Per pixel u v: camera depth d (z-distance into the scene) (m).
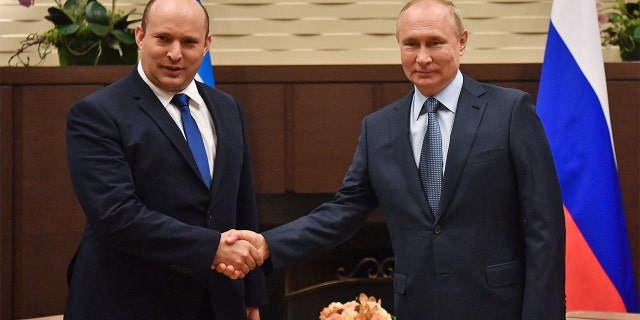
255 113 4.01
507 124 2.32
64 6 4.01
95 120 2.37
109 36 3.98
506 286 2.28
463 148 2.32
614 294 3.47
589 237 3.50
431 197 2.36
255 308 2.68
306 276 4.42
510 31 4.55
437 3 2.39
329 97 4.00
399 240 2.40
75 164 2.37
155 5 2.42
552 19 3.67
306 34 4.57
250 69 4.00
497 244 2.30
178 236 2.32
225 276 2.49
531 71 3.95
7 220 3.92
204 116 2.55
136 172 2.38
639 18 4.21
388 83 3.98
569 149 3.56
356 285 4.21
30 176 3.92
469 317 2.28
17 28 4.52
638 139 3.95
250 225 2.66
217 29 4.55
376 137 2.51
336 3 4.56
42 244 3.93
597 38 3.64
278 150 4.01
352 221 2.64
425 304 2.32
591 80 3.59
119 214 2.29
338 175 4.00
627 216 3.95
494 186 2.30
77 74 3.92
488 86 2.45
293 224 2.63
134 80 2.47
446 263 2.30
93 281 2.38
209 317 2.49
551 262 2.23
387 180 2.43
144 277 2.39
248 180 2.68
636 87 3.96
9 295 3.92
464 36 2.46
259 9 4.56
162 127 2.40
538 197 2.27
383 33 4.56
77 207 3.93
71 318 2.39
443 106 2.42
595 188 3.52
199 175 2.41
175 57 2.37
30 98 3.92
